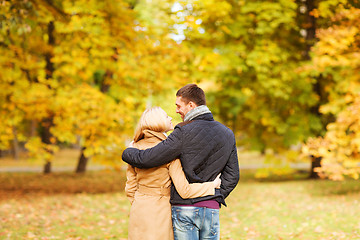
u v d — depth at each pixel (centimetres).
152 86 973
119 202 876
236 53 1224
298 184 1213
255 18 1179
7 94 882
